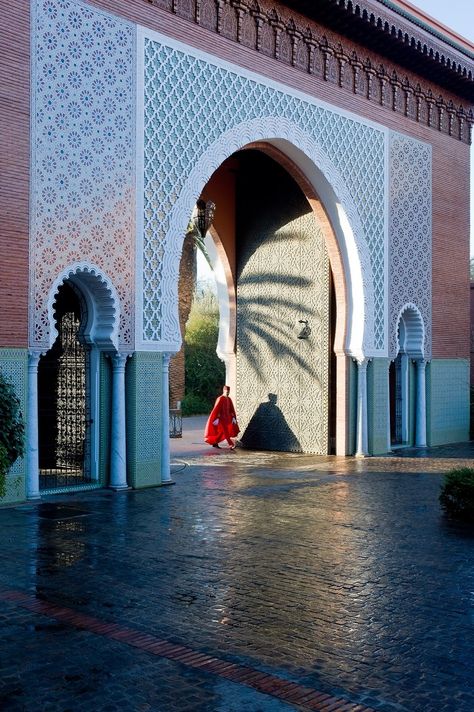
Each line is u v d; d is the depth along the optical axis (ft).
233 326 40.70
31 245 22.36
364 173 35.68
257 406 39.63
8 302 21.77
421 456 35.96
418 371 39.75
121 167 24.94
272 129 30.78
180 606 13.09
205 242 41.42
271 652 11.02
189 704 9.27
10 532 18.75
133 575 14.99
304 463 33.35
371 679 10.09
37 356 22.65
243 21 29.60
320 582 14.74
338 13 32.40
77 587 14.11
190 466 32.32
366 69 35.65
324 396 36.86
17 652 10.86
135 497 24.12
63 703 9.26
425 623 12.37
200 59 27.71
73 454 26.43
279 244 38.75
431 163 40.09
